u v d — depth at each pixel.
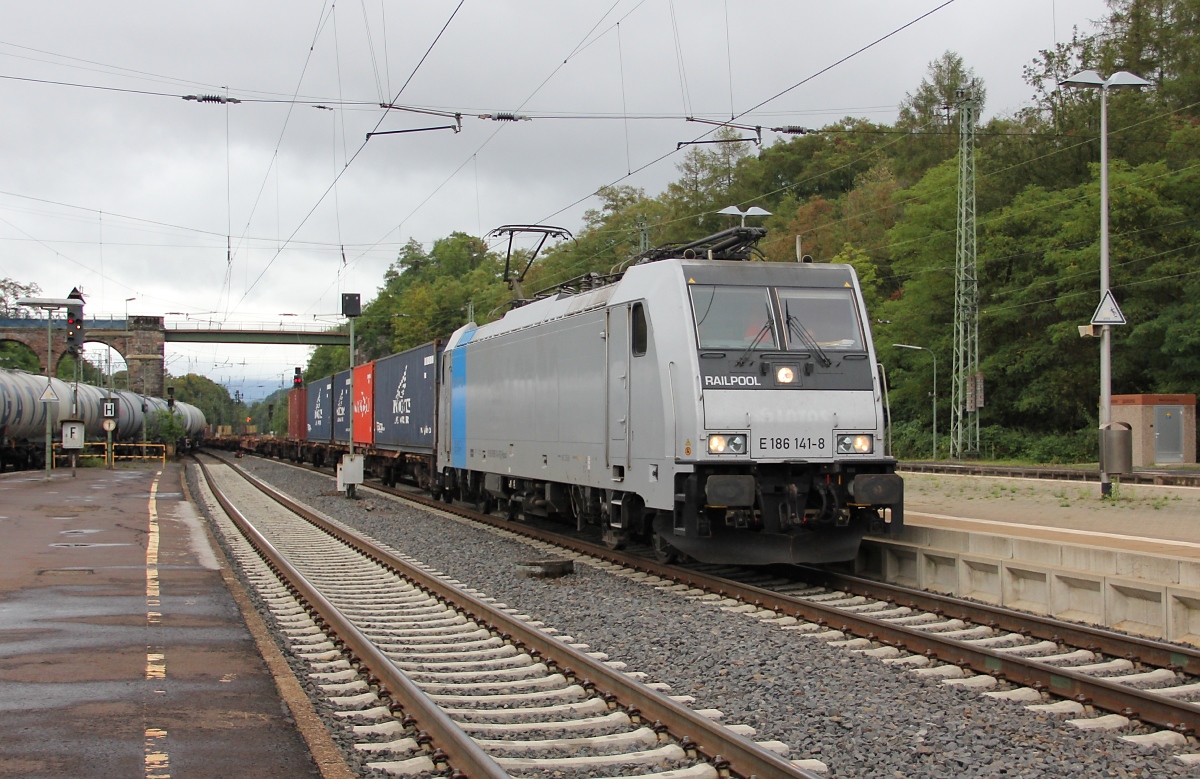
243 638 9.28
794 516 12.05
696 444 11.79
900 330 52.47
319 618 10.55
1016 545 11.59
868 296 57.94
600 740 6.38
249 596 12.09
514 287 22.31
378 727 6.65
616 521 14.19
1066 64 52.03
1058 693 7.39
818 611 10.24
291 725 6.55
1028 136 51.81
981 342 49.09
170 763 5.70
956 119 74.31
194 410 81.31
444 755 5.97
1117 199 42.00
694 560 14.24
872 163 85.50
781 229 79.44
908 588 11.71
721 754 5.98
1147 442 36.16
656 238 79.88
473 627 10.39
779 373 12.21
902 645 8.96
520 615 10.95
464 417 22.09
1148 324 40.78
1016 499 20.62
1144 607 9.81
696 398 11.84
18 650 8.55
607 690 7.51
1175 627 9.42
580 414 15.12
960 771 5.93
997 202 50.59
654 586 12.70
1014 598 11.34
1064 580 10.73
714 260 12.77
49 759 5.71
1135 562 10.26
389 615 11.20
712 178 87.75
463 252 106.75
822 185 87.62
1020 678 7.72
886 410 12.70
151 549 15.91
